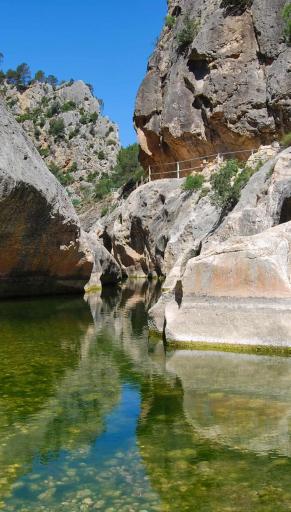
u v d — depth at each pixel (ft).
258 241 34.24
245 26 101.35
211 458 17.54
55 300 68.23
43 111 343.67
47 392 25.40
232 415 21.56
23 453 18.19
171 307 37.19
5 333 42.45
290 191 51.49
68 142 318.86
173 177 122.83
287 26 90.48
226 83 101.40
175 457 17.69
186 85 113.19
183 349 34.65
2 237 59.93
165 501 14.85
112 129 336.49
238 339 33.35
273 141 96.07
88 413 22.24
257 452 17.93
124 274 121.19
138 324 47.42
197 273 35.19
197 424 20.67
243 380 26.73
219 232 57.93
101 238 140.05
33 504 14.80
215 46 103.81
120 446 18.69
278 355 32.01
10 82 364.99
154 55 130.41
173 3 133.39
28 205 59.06
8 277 67.92
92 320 50.08
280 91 91.71
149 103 126.62
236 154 102.68
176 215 97.50
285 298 32.63
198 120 109.60
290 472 16.46
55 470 16.87
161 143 123.85
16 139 60.23
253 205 60.80
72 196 282.15
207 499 14.90
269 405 22.74
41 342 38.45
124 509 14.47
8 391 25.62
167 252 85.87
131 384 26.63
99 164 309.63
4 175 53.26
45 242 66.39
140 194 115.24
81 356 33.47
